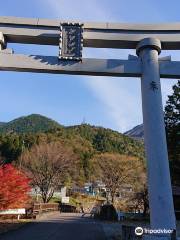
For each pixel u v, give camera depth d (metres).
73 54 13.05
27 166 44.22
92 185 68.94
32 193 46.16
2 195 23.03
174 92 30.16
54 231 19.48
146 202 35.62
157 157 11.70
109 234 19.06
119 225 25.81
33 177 43.72
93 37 13.66
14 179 23.75
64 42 13.21
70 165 46.09
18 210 26.31
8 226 20.80
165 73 13.14
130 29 13.82
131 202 48.53
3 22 13.77
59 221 27.52
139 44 13.55
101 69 13.06
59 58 12.98
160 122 12.20
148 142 12.02
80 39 13.28
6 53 13.05
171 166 28.62
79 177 66.62
